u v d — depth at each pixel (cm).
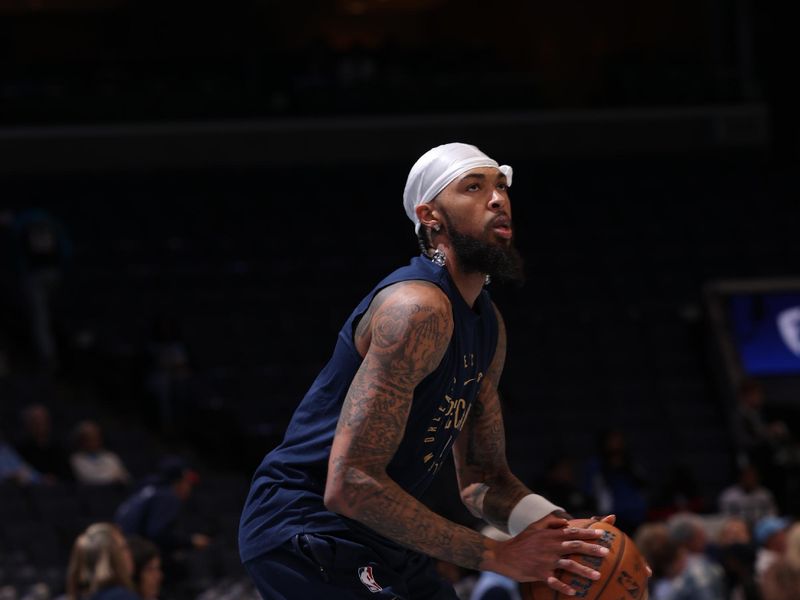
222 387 3603
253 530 714
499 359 778
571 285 4150
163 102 4922
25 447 2655
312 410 711
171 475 2028
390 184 4666
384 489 665
